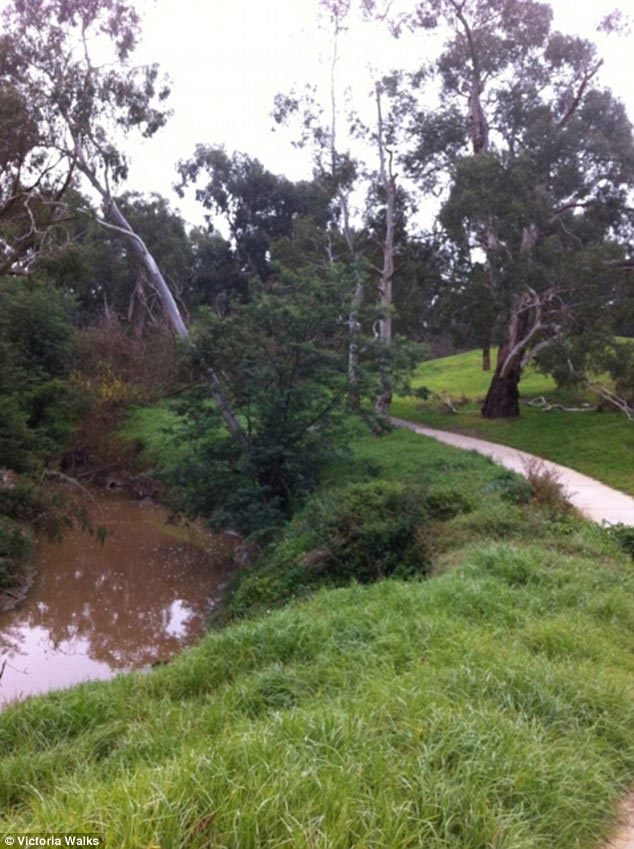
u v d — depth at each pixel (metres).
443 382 46.28
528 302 30.09
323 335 21.59
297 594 13.75
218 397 21.41
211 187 55.81
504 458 24.92
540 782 4.64
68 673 12.56
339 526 14.46
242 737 4.89
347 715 5.23
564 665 6.67
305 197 49.28
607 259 28.38
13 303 31.58
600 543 12.72
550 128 28.11
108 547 21.33
